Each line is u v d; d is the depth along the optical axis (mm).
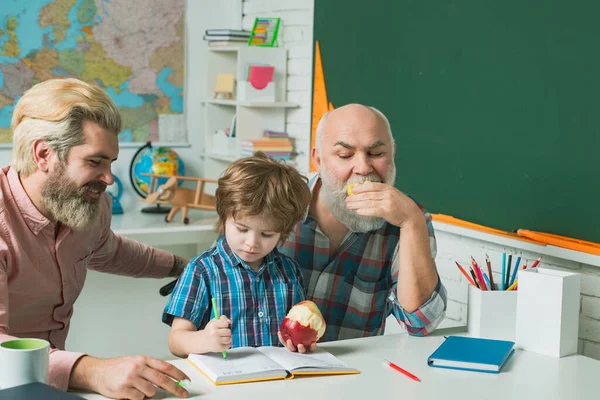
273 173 1604
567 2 2201
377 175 1823
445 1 2643
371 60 3031
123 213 3715
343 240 1884
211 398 1311
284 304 1693
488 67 2484
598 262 2100
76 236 1739
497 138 2459
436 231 2760
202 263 1655
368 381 1442
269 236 1611
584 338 2199
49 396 1175
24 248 1647
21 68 3652
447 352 1593
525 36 2344
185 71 4051
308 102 3625
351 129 1794
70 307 1815
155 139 4012
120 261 2008
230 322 1522
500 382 1478
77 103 1549
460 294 2656
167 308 1617
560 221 2248
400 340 1739
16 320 1691
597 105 2125
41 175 1593
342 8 3193
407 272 1731
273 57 3729
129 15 3859
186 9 4016
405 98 2857
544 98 2287
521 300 1705
